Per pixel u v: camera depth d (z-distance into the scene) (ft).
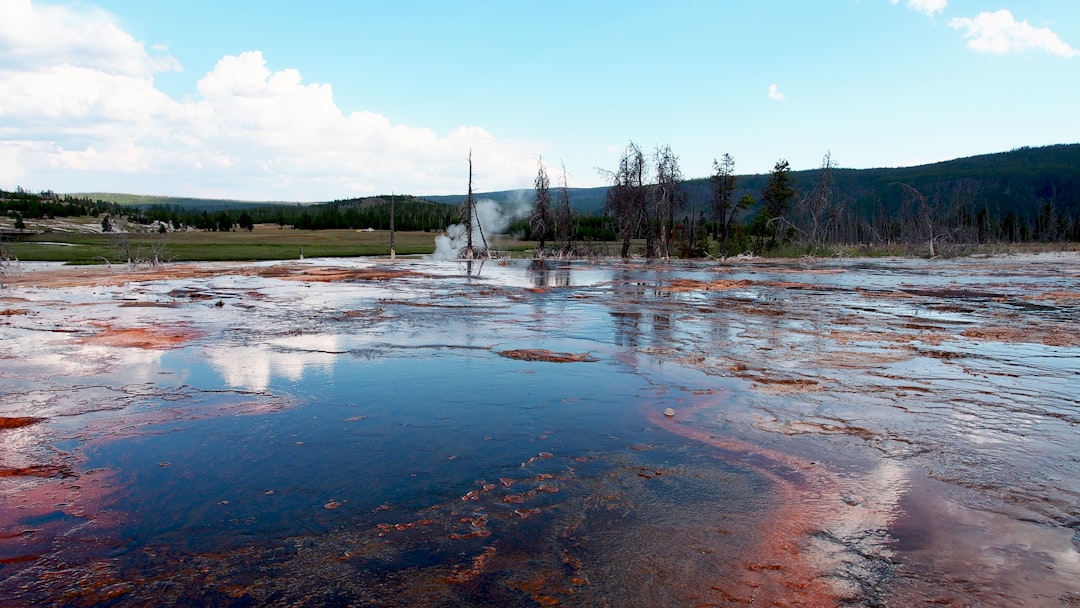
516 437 24.44
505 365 37.68
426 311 63.31
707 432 24.98
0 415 26.94
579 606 13.11
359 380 33.78
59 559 15.23
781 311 62.80
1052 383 32.78
